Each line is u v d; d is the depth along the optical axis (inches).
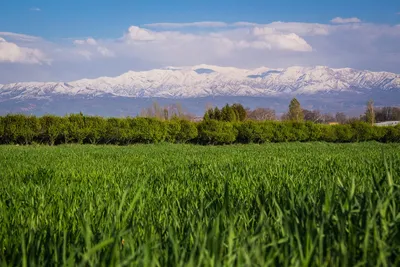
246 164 425.1
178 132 1918.1
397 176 210.8
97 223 121.3
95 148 1296.8
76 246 95.9
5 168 456.4
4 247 109.4
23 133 1598.2
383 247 76.2
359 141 2262.6
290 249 80.9
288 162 446.6
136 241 101.8
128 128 1790.1
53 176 326.3
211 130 1962.4
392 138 2305.6
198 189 223.9
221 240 79.4
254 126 2031.3
